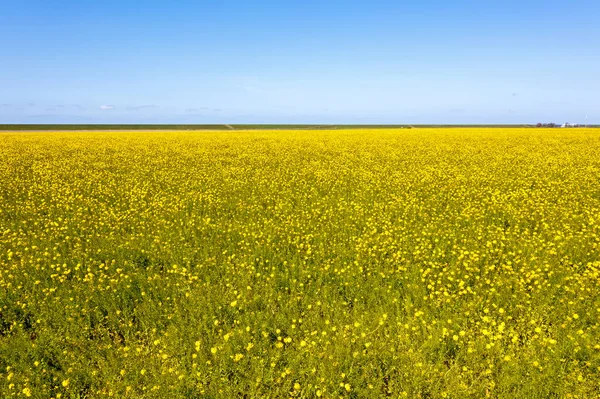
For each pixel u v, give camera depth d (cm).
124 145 3022
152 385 430
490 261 748
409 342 485
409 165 1956
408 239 873
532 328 520
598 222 955
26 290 646
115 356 484
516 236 885
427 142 3309
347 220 1020
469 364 459
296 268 725
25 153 2453
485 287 646
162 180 1587
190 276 676
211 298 608
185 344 498
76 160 2150
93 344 505
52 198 1260
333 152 2562
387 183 1470
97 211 1138
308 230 949
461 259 742
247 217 1077
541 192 1289
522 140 3422
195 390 427
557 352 460
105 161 2125
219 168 1897
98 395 429
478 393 409
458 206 1166
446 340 500
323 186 1460
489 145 2964
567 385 412
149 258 781
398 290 638
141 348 493
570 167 1805
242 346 504
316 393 413
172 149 2739
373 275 686
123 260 764
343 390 429
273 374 451
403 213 1072
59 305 590
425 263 726
